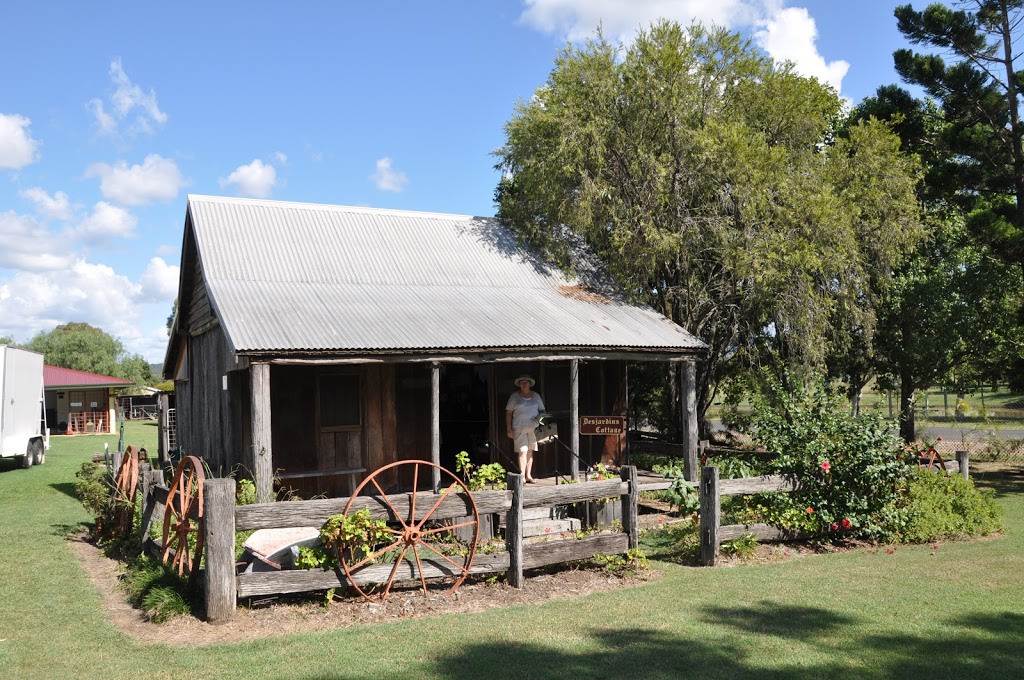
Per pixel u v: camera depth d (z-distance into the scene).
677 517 12.54
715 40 18.45
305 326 11.73
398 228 16.91
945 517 10.94
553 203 17.84
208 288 12.84
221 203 15.59
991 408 30.62
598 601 7.61
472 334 12.66
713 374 21.45
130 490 10.68
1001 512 11.69
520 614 7.14
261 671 5.63
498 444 14.69
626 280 17.20
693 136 16.83
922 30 20.45
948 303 19.98
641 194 17.28
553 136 17.77
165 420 22.12
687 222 17.02
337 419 13.49
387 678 5.46
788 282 16.69
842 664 5.71
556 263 17.59
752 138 17.45
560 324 14.11
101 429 45.31
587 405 15.77
